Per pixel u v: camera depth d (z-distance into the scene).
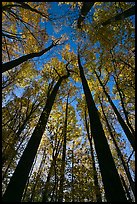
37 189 8.90
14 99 9.84
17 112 9.89
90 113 6.08
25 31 8.91
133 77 8.02
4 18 8.51
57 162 9.03
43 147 11.51
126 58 8.38
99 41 8.21
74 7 7.98
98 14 8.07
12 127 9.04
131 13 6.86
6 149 7.93
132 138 6.78
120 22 7.48
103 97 10.89
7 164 8.04
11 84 10.43
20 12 8.51
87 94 6.96
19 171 5.38
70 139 11.71
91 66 9.98
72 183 8.05
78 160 9.02
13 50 9.33
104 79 10.80
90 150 9.99
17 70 10.52
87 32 8.26
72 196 7.75
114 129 10.59
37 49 9.50
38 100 11.40
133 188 6.74
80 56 9.45
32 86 11.27
